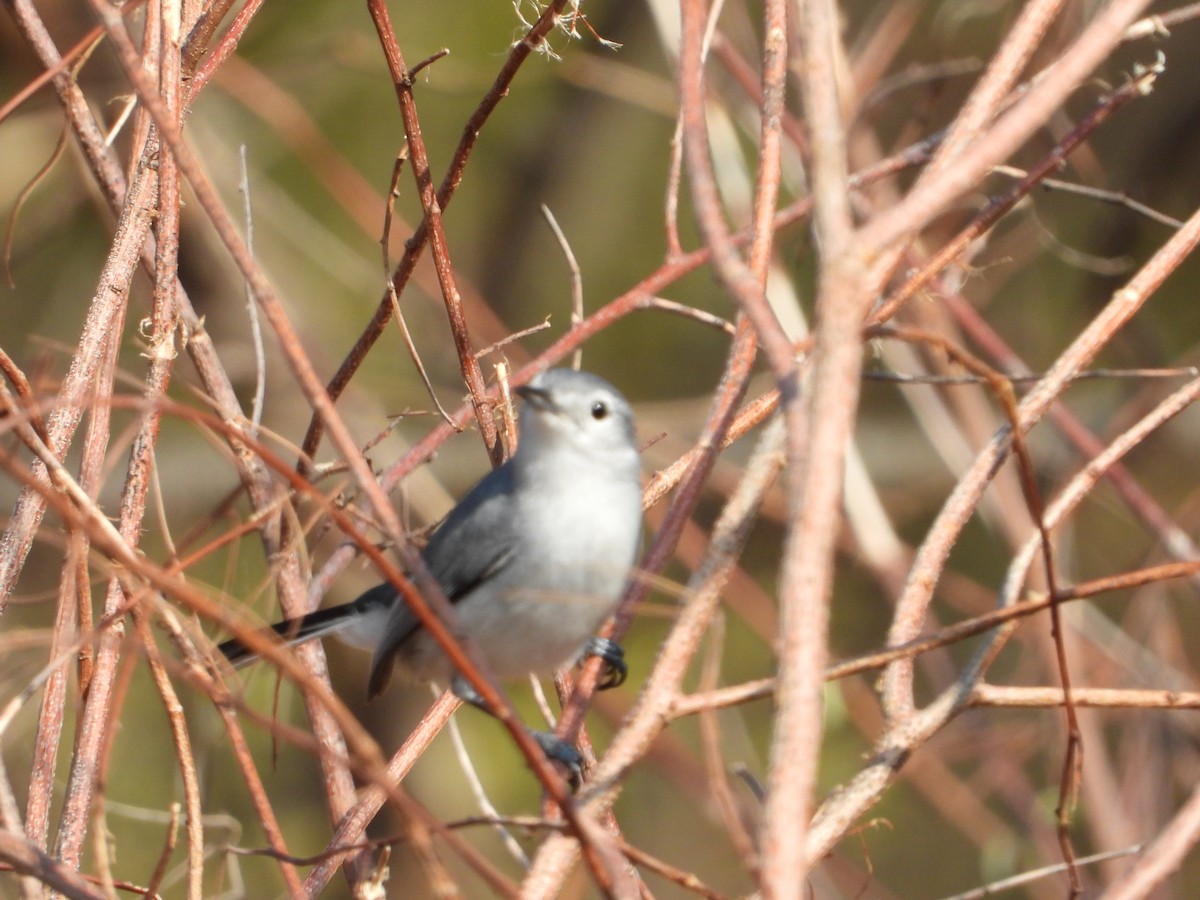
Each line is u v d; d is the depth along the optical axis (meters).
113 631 5.68
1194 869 13.49
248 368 13.59
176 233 6.03
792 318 9.68
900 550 11.46
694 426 15.22
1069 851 5.00
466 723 13.66
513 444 8.27
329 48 13.97
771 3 6.07
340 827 6.58
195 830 5.12
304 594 7.16
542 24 7.06
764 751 13.47
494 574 7.67
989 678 13.41
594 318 7.46
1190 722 10.63
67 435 5.83
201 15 6.90
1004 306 14.33
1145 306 14.03
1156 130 13.73
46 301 14.98
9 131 13.56
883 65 11.30
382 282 14.91
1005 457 5.64
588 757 7.01
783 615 3.45
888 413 16.72
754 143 13.80
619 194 17.11
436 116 16.25
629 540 7.73
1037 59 9.74
